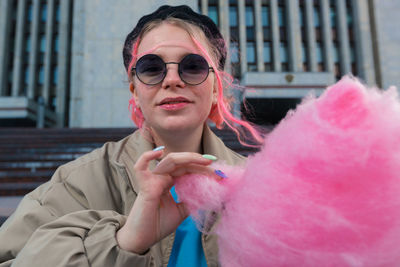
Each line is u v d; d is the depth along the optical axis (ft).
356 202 1.29
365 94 1.38
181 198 1.90
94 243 2.00
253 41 59.67
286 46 60.49
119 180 2.86
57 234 2.07
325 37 59.67
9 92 66.23
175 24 2.46
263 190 1.47
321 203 1.32
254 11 60.54
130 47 2.89
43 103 57.72
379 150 1.28
